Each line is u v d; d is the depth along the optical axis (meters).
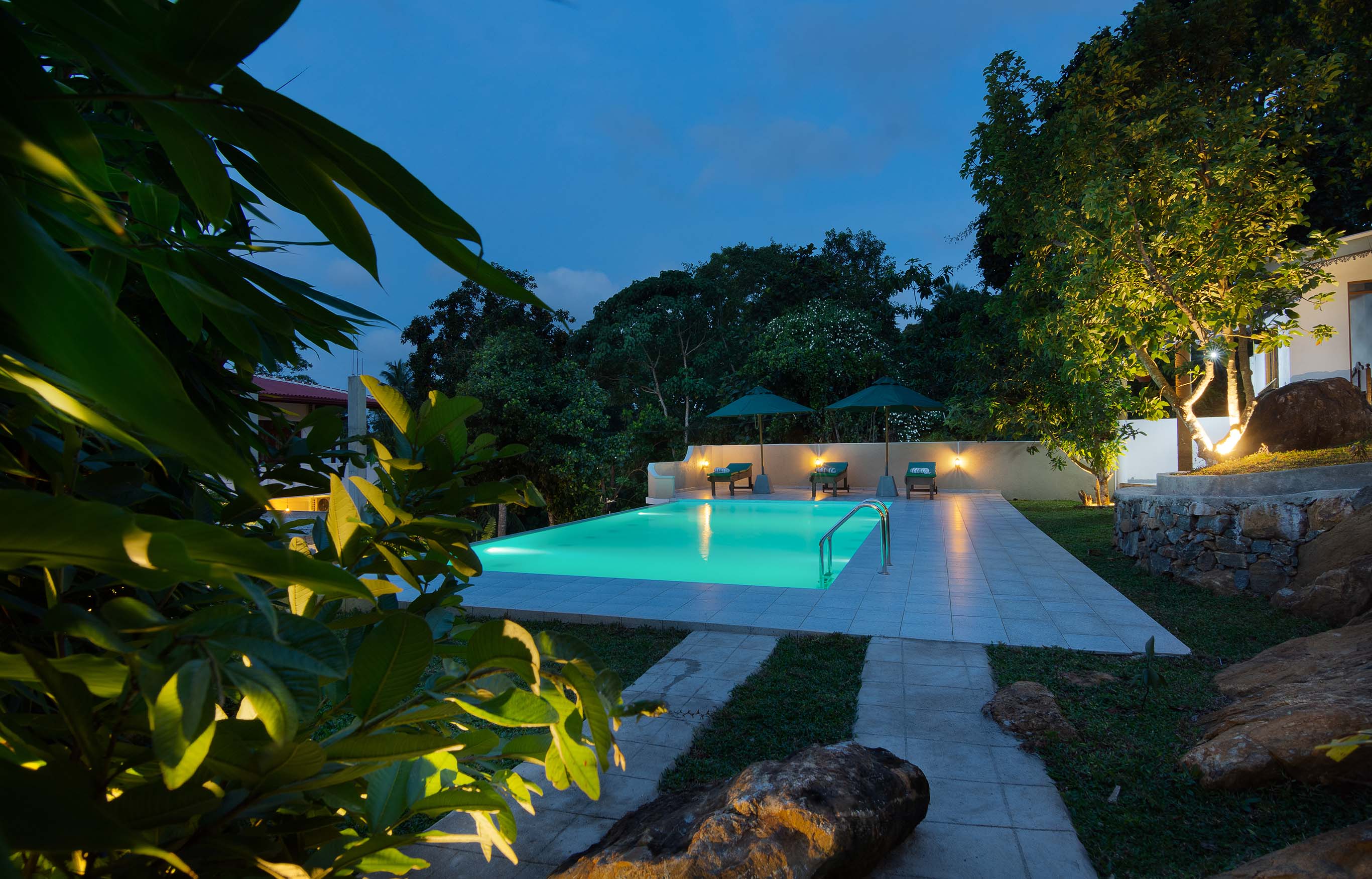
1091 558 9.89
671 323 31.56
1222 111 10.23
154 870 0.96
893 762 3.13
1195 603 7.23
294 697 0.76
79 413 0.60
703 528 15.16
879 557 10.01
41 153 0.59
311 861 1.24
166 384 0.48
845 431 23.56
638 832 2.77
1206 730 4.04
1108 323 9.55
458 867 3.03
